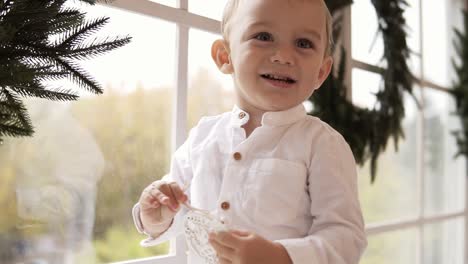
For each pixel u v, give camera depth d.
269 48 0.83
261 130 0.85
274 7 0.83
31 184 0.97
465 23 2.51
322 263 0.72
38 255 0.98
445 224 2.42
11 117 0.69
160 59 1.17
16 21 0.68
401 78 1.84
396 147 1.85
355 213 0.79
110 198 1.10
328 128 0.88
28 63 0.71
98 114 1.08
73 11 0.74
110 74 1.09
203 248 0.77
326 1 1.50
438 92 2.40
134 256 1.13
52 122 1.00
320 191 0.80
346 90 1.57
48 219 1.00
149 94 1.15
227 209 0.81
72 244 1.03
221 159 0.88
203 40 1.25
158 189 0.81
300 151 0.83
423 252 2.18
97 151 1.07
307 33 0.84
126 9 1.07
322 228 0.78
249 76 0.84
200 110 1.26
